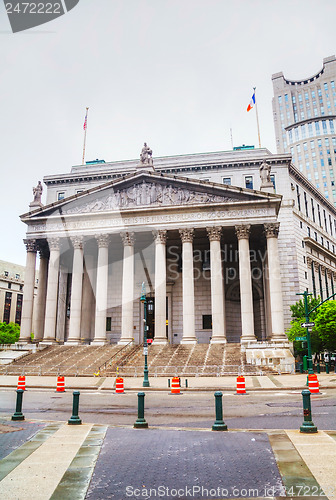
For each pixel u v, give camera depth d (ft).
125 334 170.60
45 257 202.18
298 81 597.93
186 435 38.73
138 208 177.37
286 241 207.21
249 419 51.29
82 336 181.78
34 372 143.02
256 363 141.79
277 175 219.41
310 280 232.94
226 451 32.19
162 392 94.79
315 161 496.23
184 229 174.19
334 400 71.51
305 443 33.65
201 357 147.74
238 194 173.99
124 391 96.68
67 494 23.34
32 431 41.01
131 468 28.22
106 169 244.63
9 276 395.96
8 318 388.78
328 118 502.79
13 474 26.81
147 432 40.50
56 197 240.32
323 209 304.30
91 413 59.06
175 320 204.54
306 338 105.40
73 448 33.71
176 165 225.76
